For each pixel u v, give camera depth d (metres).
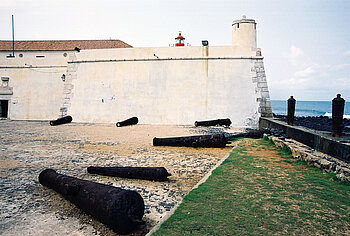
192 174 6.29
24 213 4.12
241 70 17.75
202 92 17.94
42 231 3.56
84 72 19.98
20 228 3.64
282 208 3.69
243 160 6.76
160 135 12.70
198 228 3.15
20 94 22.33
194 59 18.36
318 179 5.04
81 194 4.09
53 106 21.84
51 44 26.22
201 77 18.12
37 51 24.91
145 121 18.36
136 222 3.40
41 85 22.09
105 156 8.23
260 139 10.91
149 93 18.66
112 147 9.73
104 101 19.22
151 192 5.04
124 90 19.05
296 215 3.47
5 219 3.91
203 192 4.36
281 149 8.24
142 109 18.56
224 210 3.64
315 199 4.02
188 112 17.91
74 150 9.16
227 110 17.44
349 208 3.70
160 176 5.66
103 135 12.73
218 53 18.09
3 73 22.59
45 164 7.21
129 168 6.01
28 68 22.30
